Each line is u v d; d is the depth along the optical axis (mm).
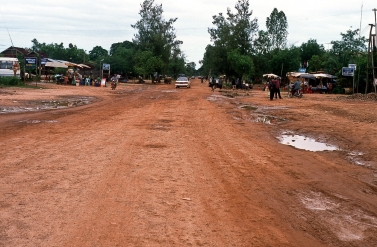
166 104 26016
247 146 11344
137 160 8961
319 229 5453
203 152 10219
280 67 64562
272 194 6941
